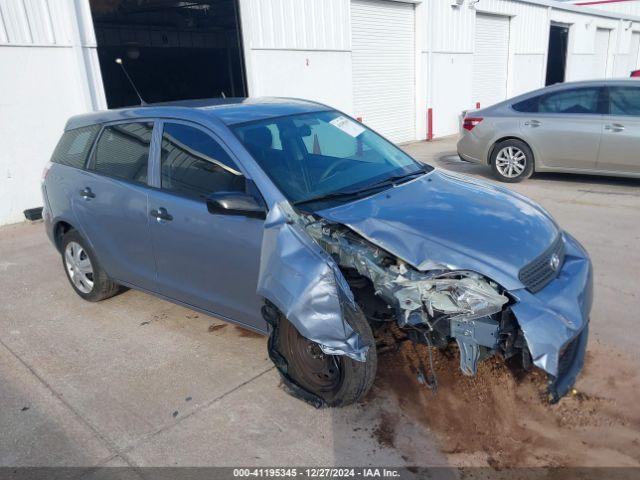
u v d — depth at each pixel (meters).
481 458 2.76
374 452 2.83
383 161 3.99
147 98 19.19
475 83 17.41
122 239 4.18
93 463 2.86
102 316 4.61
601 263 5.16
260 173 3.32
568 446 2.81
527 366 2.81
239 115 3.78
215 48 20.38
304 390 3.20
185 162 3.72
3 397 3.49
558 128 8.11
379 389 3.31
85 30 8.29
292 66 11.15
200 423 3.13
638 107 7.63
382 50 13.52
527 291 2.74
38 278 5.65
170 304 4.77
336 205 3.27
